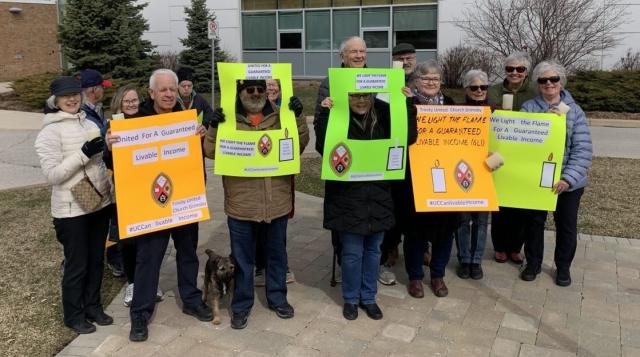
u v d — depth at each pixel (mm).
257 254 5023
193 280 4445
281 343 4043
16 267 5492
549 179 4777
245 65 4066
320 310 4574
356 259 4336
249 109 4113
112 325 4336
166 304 4695
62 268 5164
